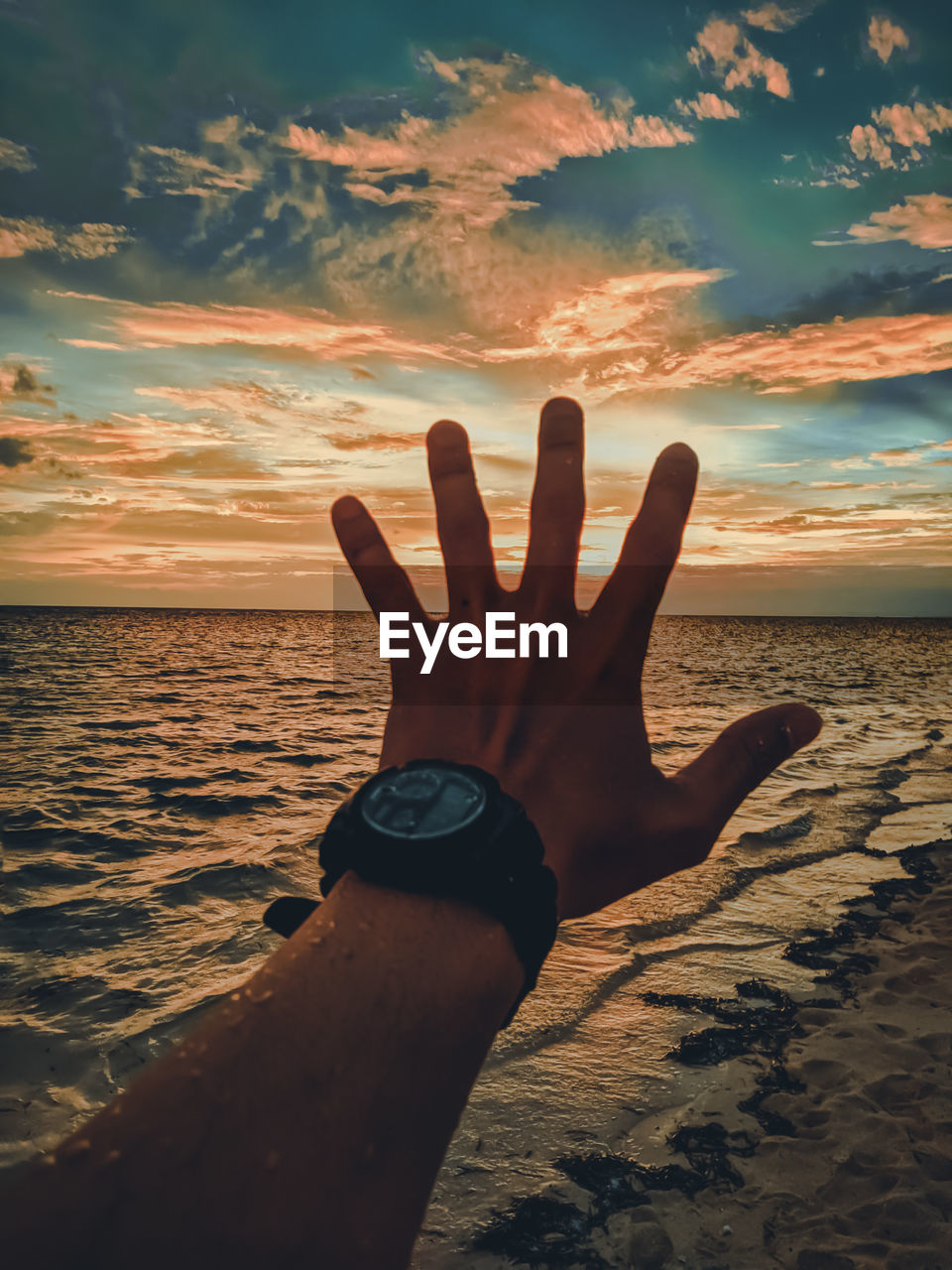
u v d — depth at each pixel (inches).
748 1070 155.7
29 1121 143.0
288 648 2149.4
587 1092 148.3
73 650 1930.4
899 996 185.2
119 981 201.2
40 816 385.4
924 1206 117.3
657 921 234.8
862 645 2714.1
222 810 400.8
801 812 375.9
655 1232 114.4
